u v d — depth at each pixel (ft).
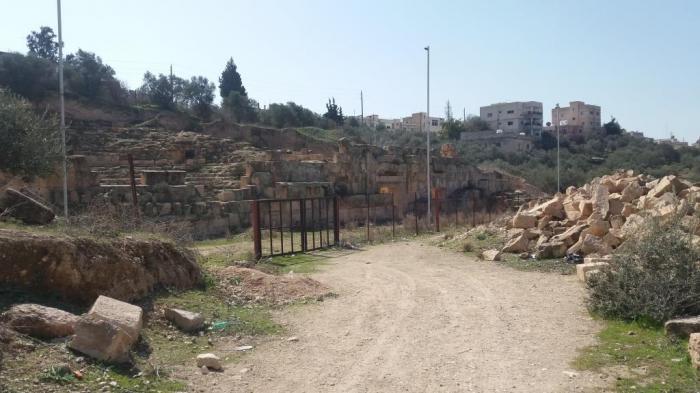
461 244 58.80
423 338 25.54
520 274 42.50
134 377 18.53
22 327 18.92
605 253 44.04
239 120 165.68
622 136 263.70
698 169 154.71
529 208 69.51
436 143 208.13
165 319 25.72
